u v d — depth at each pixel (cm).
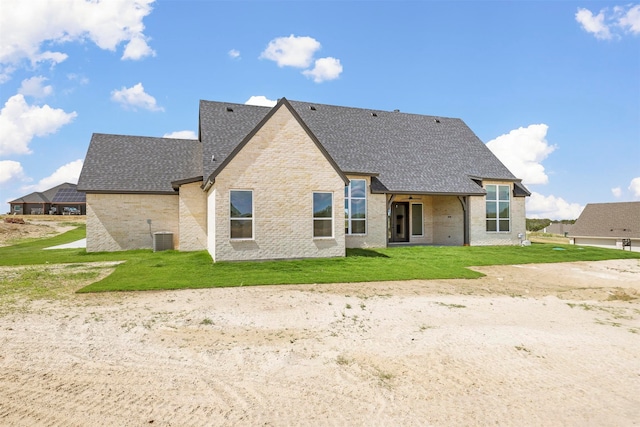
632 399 512
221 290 1034
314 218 1567
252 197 1468
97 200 1966
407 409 468
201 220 1962
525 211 2423
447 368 591
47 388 491
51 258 1694
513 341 716
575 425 446
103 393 483
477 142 2677
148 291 1014
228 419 432
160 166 2195
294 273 1269
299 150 1536
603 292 1182
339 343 680
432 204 2491
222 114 2211
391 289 1102
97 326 725
